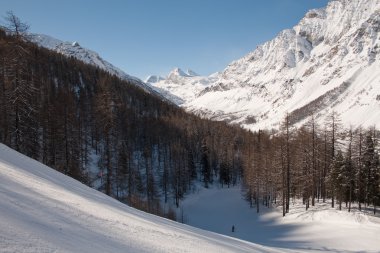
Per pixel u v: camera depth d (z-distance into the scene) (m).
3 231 6.11
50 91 68.00
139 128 91.81
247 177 62.84
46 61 98.62
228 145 97.38
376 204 44.97
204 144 92.75
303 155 48.06
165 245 10.22
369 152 44.72
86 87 105.19
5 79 32.53
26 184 11.77
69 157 45.75
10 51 30.41
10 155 19.67
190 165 87.00
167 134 93.94
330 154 48.66
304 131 48.81
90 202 13.38
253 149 70.62
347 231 33.69
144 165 76.81
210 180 89.12
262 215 50.31
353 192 43.88
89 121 70.62
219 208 62.88
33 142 36.19
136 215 15.21
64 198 11.86
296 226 38.94
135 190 60.88
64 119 45.94
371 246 28.92
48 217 8.45
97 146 63.69
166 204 67.00
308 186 45.56
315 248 28.67
